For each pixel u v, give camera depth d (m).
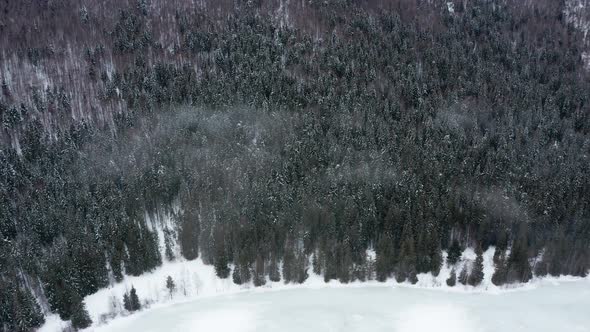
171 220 111.50
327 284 103.44
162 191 111.12
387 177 111.19
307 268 104.62
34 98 137.00
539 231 106.44
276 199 106.12
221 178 112.06
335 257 102.69
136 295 95.62
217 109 130.00
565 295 101.38
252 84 137.38
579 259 104.88
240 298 100.06
